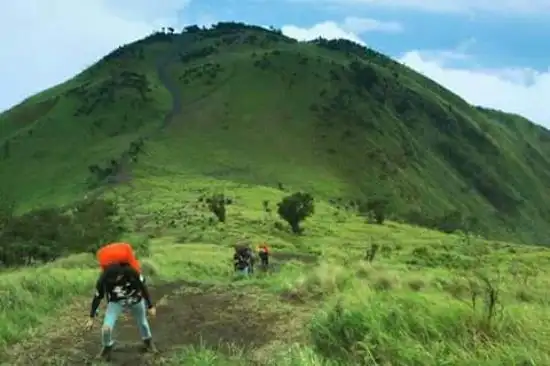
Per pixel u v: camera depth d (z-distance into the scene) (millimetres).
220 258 37594
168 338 11625
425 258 45344
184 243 58000
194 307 14516
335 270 16203
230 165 174125
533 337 8312
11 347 11234
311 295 14938
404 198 182000
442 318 9133
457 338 8555
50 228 40031
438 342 8359
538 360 7512
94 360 10094
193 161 172875
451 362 7680
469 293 12977
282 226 78562
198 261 33000
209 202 80188
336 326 9148
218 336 11539
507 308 9875
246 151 186250
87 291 17391
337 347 8867
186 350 10188
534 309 10266
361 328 8984
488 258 44812
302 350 8805
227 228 72688
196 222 76500
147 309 11758
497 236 178500
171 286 18375
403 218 132875
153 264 24656
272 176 172000
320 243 68812
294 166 182500
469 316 9234
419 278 16250
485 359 7797
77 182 167125
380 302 9695
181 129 198000
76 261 29938
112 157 174375
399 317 9016
